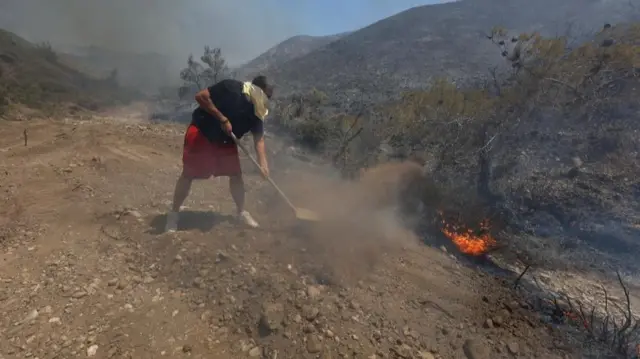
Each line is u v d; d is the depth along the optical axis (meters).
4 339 2.57
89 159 6.30
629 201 5.48
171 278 3.14
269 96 3.83
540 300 3.73
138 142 7.76
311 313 2.78
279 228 3.91
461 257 4.45
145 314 2.79
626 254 4.82
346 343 2.63
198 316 2.79
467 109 6.60
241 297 2.91
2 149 7.17
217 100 3.59
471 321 3.08
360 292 3.13
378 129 7.25
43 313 2.78
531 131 6.88
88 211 4.29
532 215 5.58
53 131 8.96
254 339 2.63
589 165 6.25
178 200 3.73
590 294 4.09
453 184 5.84
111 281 3.08
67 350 2.50
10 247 3.64
